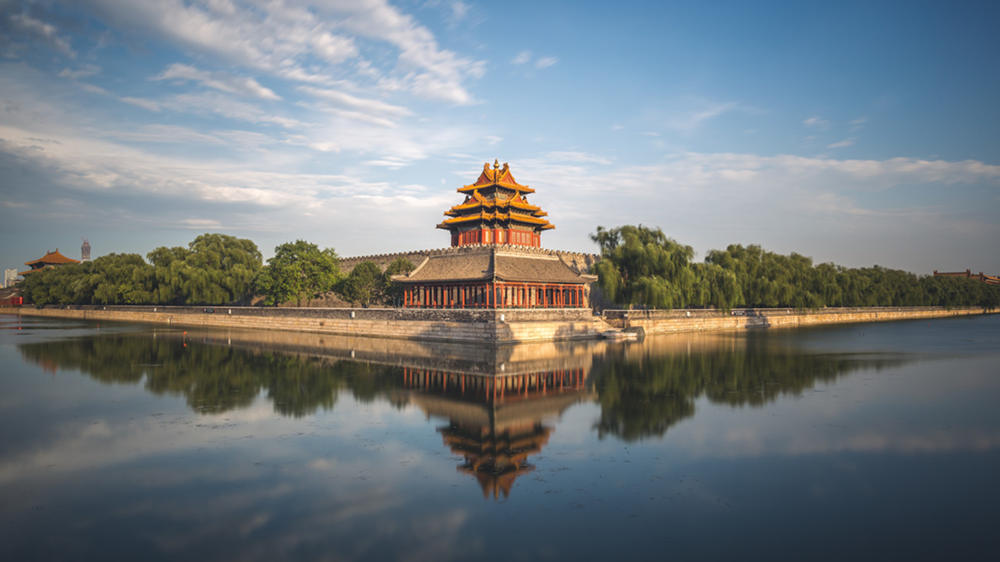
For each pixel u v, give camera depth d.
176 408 37.59
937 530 19.97
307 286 105.50
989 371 54.28
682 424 33.88
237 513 21.34
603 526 20.31
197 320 118.06
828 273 140.88
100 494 23.03
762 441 30.33
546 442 30.16
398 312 85.06
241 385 45.81
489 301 84.62
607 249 103.38
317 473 25.44
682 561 17.92
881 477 24.94
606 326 92.06
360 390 43.91
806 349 73.94
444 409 37.69
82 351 67.62
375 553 18.42
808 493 23.19
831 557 18.16
